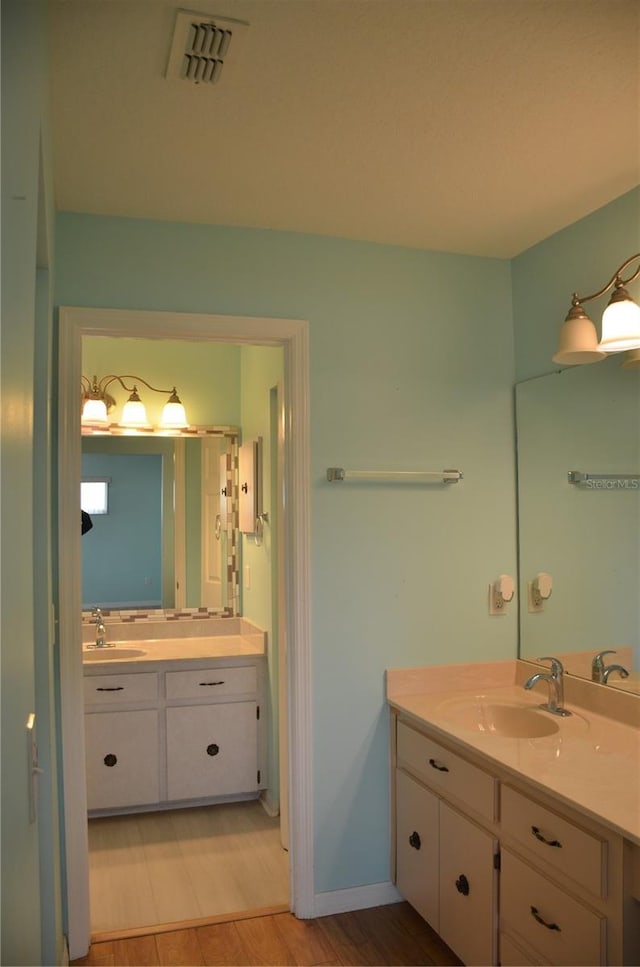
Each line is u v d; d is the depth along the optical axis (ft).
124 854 10.16
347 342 8.96
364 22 4.96
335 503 8.80
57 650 7.77
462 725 7.61
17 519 2.67
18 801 2.59
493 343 9.65
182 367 13.58
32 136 3.36
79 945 7.77
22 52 2.90
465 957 7.14
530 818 6.22
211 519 13.66
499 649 9.47
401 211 8.22
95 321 7.99
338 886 8.68
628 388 7.72
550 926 5.92
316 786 8.61
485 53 5.33
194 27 4.96
